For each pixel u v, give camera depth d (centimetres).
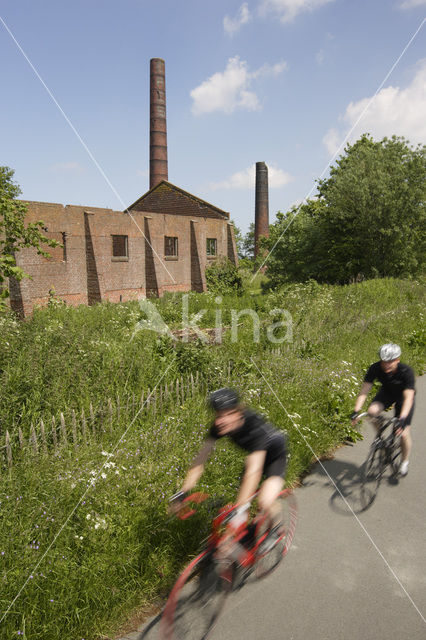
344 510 452
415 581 349
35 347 731
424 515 443
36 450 451
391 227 2789
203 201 3331
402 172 2748
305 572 360
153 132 4516
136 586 335
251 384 699
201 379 712
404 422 485
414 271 2894
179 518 357
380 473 493
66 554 339
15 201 959
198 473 340
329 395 686
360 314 1364
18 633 275
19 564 317
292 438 563
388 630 300
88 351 750
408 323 1362
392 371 500
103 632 299
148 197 3606
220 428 334
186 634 290
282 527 374
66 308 1452
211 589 305
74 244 2055
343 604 325
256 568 346
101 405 551
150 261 2547
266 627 303
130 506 406
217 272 2861
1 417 509
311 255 3403
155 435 530
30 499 380
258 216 5356
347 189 2828
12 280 1758
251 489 316
